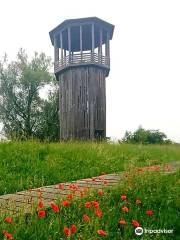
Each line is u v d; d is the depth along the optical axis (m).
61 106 29.33
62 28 27.25
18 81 41.44
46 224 4.27
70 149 12.55
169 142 36.09
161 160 13.06
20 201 5.61
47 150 11.97
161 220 5.11
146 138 35.16
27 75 40.25
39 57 42.19
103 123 27.94
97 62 27.33
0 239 3.77
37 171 9.24
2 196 6.26
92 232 4.29
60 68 28.38
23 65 41.19
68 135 28.11
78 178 9.22
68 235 3.65
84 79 27.56
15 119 41.56
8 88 41.31
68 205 4.94
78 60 27.30
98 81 27.78
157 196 6.20
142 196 6.08
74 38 28.95
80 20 26.28
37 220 4.37
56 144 13.76
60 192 6.46
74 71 27.86
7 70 41.47
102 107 28.02
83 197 5.60
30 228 4.18
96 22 26.48
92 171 9.92
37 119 41.97
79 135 27.36
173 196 6.25
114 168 10.64
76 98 27.80
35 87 41.47
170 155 15.13
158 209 5.74
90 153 12.23
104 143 17.30
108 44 27.95
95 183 7.54
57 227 4.28
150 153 15.01
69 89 28.14
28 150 11.59
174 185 7.05
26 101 41.62
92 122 27.03
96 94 27.61
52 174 9.12
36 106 42.25
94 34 28.05
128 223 4.84
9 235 3.54
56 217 4.52
